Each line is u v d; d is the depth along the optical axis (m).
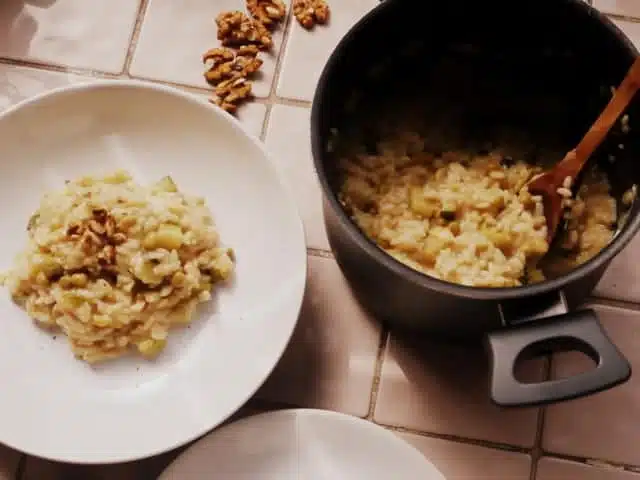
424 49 0.61
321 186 0.52
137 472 0.62
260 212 0.63
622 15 0.70
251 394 0.58
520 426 0.62
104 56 0.70
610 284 0.64
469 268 0.57
